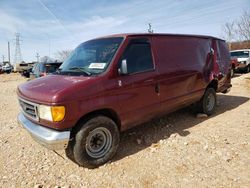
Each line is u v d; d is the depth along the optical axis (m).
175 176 3.53
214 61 6.48
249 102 7.91
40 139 3.62
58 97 3.43
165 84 4.87
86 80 3.76
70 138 3.70
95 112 3.92
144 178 3.54
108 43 4.50
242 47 36.53
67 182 3.54
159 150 4.34
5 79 26.06
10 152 4.53
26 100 3.92
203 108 6.25
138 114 4.41
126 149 4.49
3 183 3.55
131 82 4.21
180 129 5.41
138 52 4.48
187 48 5.64
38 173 3.79
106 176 3.65
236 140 4.63
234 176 3.45
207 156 4.04
